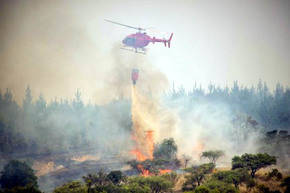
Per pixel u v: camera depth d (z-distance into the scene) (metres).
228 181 164.00
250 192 163.75
